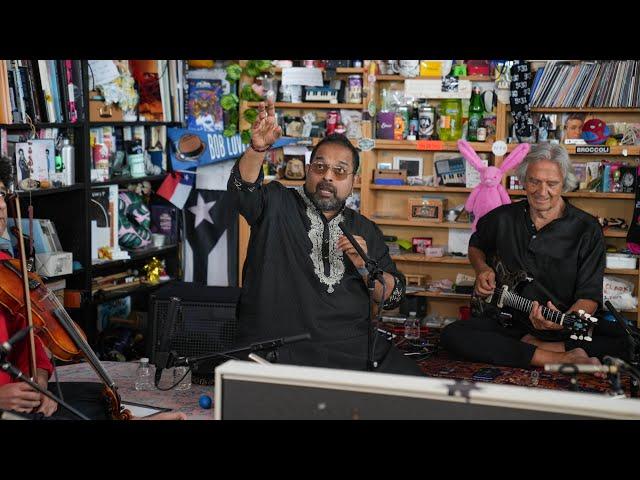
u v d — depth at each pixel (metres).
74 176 4.44
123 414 2.48
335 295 2.97
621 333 3.92
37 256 4.15
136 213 5.11
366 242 3.17
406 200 5.43
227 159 5.34
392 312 5.21
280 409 1.34
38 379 2.59
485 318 4.13
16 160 3.97
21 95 4.00
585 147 4.87
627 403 1.21
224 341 3.27
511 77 4.94
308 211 3.04
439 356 4.12
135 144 5.01
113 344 4.70
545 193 3.88
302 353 2.92
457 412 1.26
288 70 5.20
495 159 4.97
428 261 5.27
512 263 4.08
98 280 4.77
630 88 4.80
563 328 3.79
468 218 5.20
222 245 5.45
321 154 3.00
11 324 2.63
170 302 3.21
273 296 2.96
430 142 5.11
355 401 1.30
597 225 4.00
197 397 2.88
